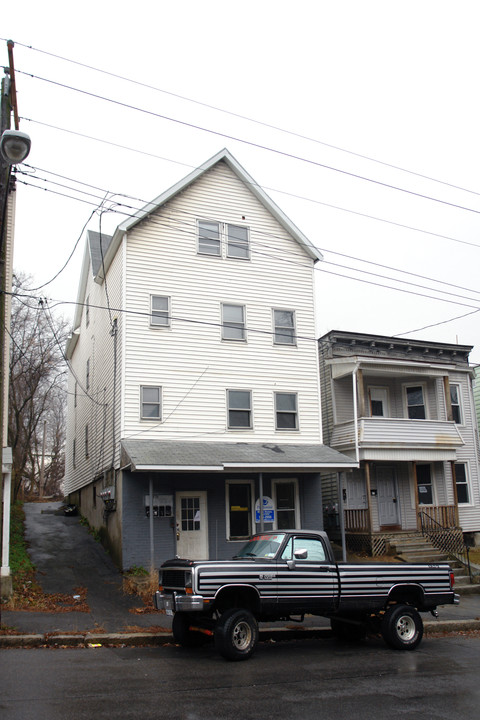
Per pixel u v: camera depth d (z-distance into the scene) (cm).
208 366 1992
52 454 5841
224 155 2141
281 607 1020
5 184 1165
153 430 1866
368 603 1093
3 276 1228
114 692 765
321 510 2044
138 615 1295
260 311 2123
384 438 2205
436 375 2414
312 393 2148
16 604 1337
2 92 1187
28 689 771
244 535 1933
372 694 788
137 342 1905
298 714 695
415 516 2348
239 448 1914
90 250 2647
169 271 2003
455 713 712
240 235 2161
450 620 1402
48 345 3288
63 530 2347
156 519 1798
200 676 861
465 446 2556
